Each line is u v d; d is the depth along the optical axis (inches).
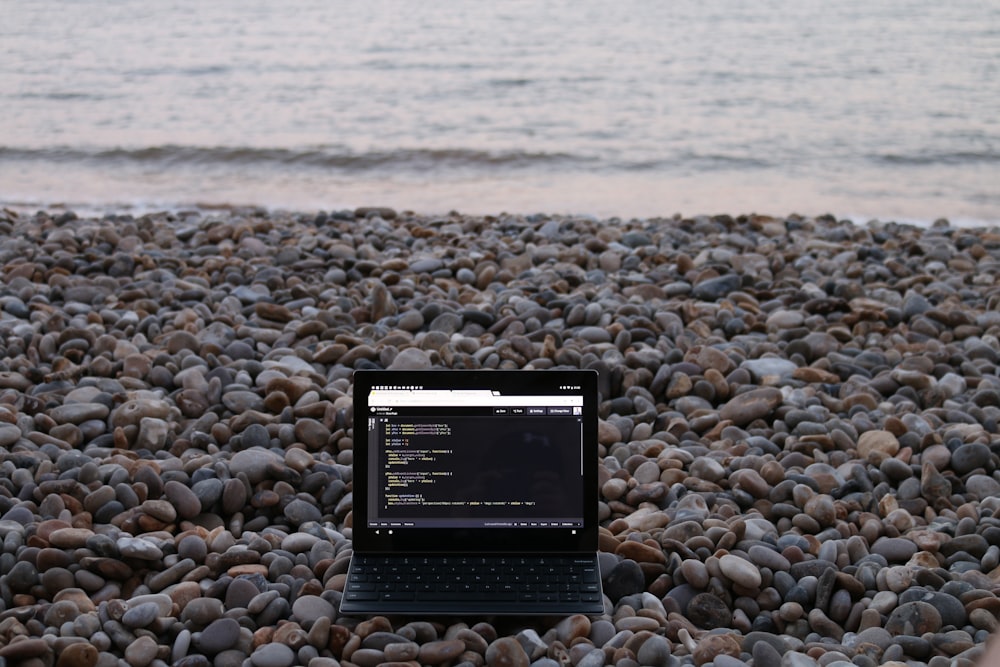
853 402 125.6
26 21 487.2
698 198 255.4
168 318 149.8
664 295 166.1
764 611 84.7
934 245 199.5
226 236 197.9
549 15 497.0
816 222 225.8
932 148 300.4
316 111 344.5
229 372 128.0
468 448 84.4
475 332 145.9
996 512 97.0
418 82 384.5
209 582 85.0
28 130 319.0
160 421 112.9
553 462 84.4
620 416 122.5
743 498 101.5
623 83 382.3
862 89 370.0
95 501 95.0
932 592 82.9
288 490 101.0
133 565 86.1
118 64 415.2
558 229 209.2
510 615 79.4
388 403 84.7
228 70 405.1
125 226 199.9
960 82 375.9
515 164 286.5
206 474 101.1
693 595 85.0
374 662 74.2
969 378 134.1
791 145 304.8
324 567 87.2
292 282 169.5
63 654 72.0
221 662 75.2
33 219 216.2
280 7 514.6
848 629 83.0
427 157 289.4
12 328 141.3
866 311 154.1
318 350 139.1
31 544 86.2
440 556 83.6
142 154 292.4
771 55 421.4
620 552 89.6
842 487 104.3
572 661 75.3
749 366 134.7
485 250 192.4
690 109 346.6
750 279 171.0
